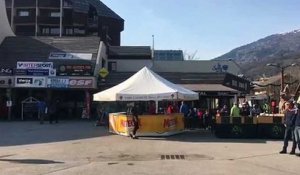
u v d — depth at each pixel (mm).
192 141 20875
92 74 43500
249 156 15547
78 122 36875
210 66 60375
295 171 12547
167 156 15617
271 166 13406
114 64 57719
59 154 16234
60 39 50750
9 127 30312
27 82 43375
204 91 40062
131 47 59312
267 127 22234
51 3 92562
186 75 44094
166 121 23391
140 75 24844
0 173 12188
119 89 24047
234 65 60406
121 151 17078
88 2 98312
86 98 43906
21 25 92938
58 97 46219
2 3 51375
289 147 18188
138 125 22578
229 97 41250
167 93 23266
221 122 22469
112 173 12164
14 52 47625
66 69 43781
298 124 15656
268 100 51719
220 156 15578
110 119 26109
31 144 19719
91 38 51031
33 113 41375
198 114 28875
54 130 27547
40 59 46031
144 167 13148
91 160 14703
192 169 12789
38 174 12062
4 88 44031
